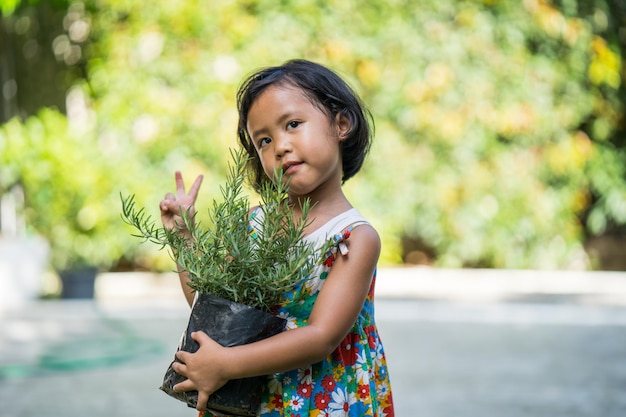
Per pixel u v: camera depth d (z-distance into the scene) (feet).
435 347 21.81
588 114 31.89
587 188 33.27
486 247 31.94
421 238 34.27
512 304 26.94
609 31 32.01
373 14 30.32
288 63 7.60
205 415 7.51
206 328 6.89
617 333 23.50
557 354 21.04
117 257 30.40
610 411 16.22
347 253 7.20
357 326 7.48
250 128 7.40
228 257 7.04
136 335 23.18
